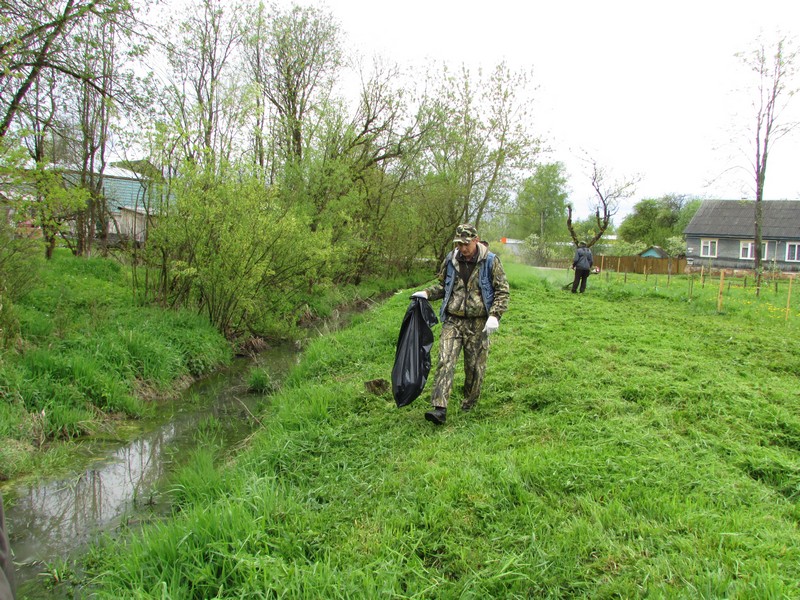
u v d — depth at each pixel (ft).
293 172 55.42
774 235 135.64
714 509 10.46
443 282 17.01
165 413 23.22
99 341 26.22
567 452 13.21
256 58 61.16
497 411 17.08
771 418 15.49
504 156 74.08
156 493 15.33
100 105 44.68
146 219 34.71
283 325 41.09
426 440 14.98
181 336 30.83
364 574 9.09
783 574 8.23
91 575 11.18
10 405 19.57
